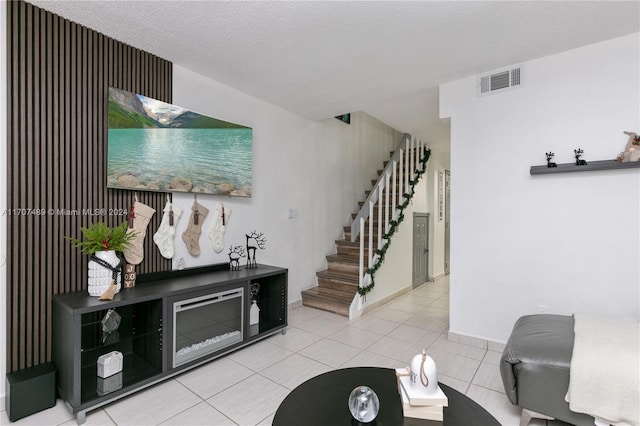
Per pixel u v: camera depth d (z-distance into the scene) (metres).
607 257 2.54
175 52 2.79
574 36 2.49
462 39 2.53
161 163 2.80
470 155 3.19
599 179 2.58
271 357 2.84
